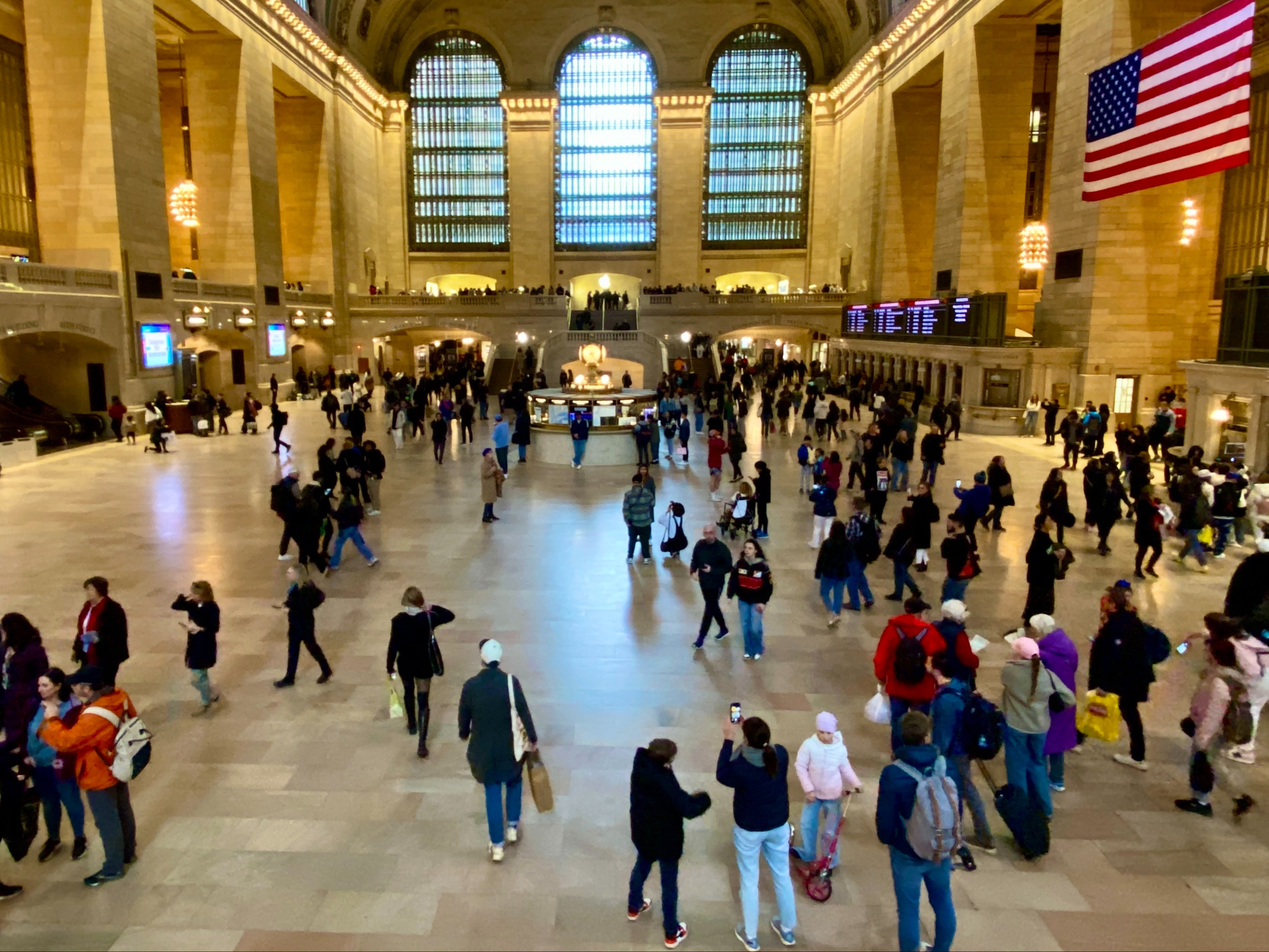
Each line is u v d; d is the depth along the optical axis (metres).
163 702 7.99
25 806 5.49
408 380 28.78
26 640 6.23
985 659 9.03
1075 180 25.34
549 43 49.50
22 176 27.08
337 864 5.68
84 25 23.80
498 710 5.59
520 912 5.23
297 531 11.50
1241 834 6.03
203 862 5.70
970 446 23.77
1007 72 30.78
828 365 44.44
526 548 13.23
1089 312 24.64
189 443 24.27
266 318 34.28
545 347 39.03
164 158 37.81
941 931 4.59
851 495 17.39
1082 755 7.12
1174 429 19.84
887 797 4.55
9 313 20.42
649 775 4.86
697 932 5.07
